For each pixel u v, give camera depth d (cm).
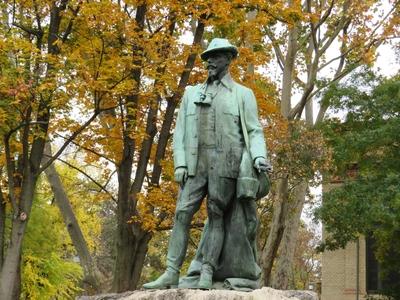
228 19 1795
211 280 874
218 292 820
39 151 1717
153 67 1691
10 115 1622
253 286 883
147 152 1830
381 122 2534
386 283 3378
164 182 1841
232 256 886
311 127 2397
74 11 1688
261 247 2725
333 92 2503
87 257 2005
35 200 2897
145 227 1756
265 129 2161
